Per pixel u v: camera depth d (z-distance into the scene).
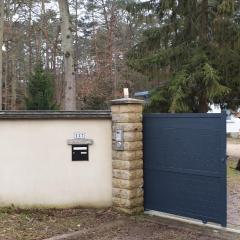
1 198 5.65
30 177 5.71
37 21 23.08
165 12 11.24
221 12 10.02
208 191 5.02
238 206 6.04
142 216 5.48
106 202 5.83
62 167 5.78
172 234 4.74
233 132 23.09
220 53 10.54
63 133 5.78
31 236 4.63
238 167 9.75
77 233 4.76
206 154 5.03
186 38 11.19
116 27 24.75
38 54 24.42
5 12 20.69
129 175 5.55
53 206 5.76
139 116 5.64
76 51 26.61
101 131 5.83
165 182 5.47
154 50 11.38
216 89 9.89
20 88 26.22
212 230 4.82
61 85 22.92
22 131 5.70
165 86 10.92
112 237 4.63
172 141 5.38
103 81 23.80
